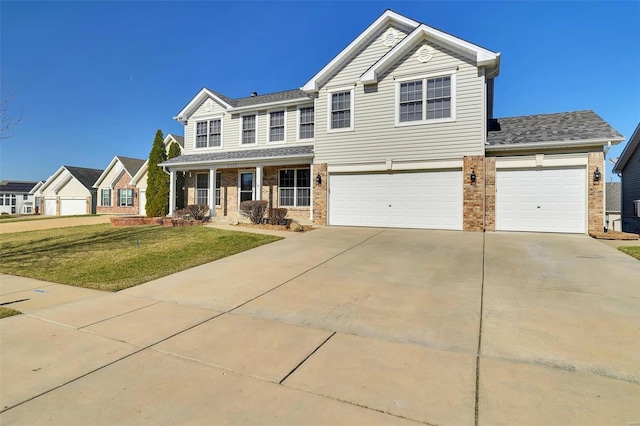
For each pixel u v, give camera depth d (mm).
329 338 3766
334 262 7445
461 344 3549
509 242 9359
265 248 9203
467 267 6754
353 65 13633
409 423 2334
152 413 2486
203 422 2377
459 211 11883
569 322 4055
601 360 3166
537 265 6789
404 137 12609
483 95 11453
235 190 17125
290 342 3678
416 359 3246
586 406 2492
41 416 2461
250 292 5520
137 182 27328
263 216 13875
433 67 12125
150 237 10992
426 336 3760
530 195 11180
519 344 3521
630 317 4168
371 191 13227
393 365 3141
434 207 12242
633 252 7820
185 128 18641
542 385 2771
